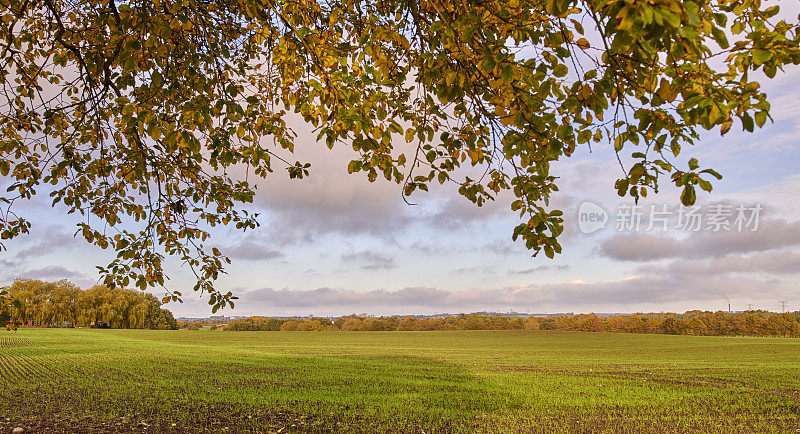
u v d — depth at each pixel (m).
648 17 1.54
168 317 120.81
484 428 12.41
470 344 61.34
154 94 3.48
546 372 26.48
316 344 57.88
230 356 35.12
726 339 72.06
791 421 13.62
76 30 4.43
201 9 4.44
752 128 2.39
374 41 3.38
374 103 3.51
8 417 12.88
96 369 25.06
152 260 5.18
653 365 31.03
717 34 2.13
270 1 3.82
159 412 13.74
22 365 26.75
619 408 15.36
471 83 3.11
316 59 3.72
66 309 90.00
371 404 15.54
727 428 12.68
